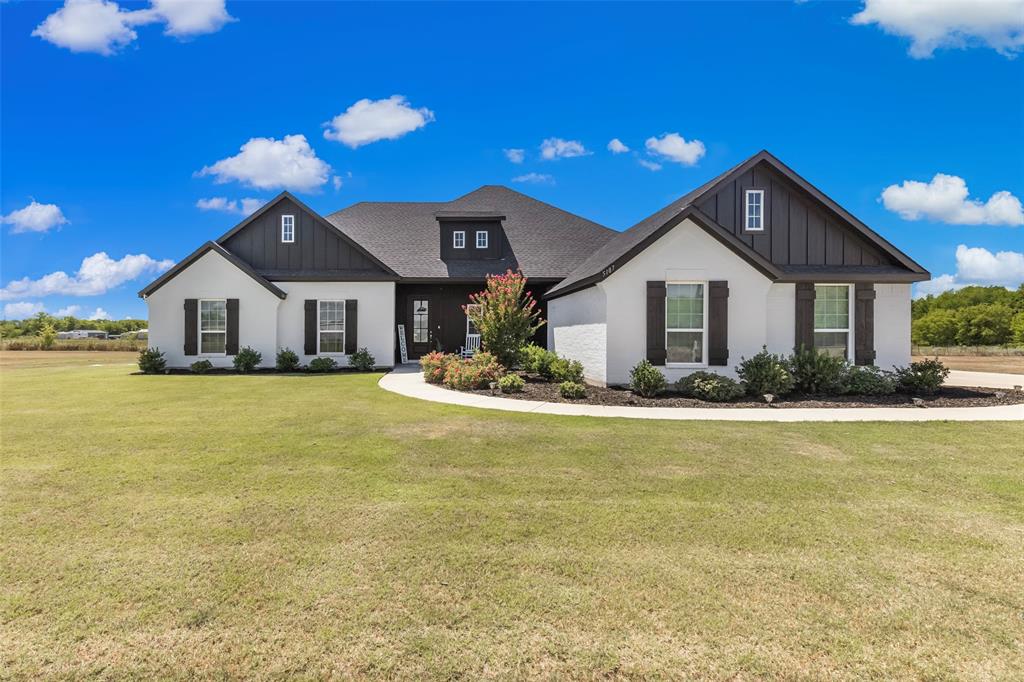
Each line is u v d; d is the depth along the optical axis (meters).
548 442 6.87
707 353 12.15
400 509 4.43
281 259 18.00
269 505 4.50
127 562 3.42
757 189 13.49
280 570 3.32
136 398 10.67
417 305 20.45
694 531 3.99
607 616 2.81
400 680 2.30
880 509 4.46
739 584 3.17
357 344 17.81
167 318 16.88
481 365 12.95
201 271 16.95
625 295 12.08
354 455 6.17
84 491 4.83
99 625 2.71
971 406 10.12
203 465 5.71
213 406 9.67
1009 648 2.55
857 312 13.04
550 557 3.53
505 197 25.05
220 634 2.64
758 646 2.56
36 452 6.23
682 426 7.96
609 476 5.39
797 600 2.99
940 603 2.96
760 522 4.17
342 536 3.86
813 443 6.86
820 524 4.13
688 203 13.10
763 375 10.95
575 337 14.70
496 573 3.30
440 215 20.66
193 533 3.90
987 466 5.79
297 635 2.63
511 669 2.38
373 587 3.11
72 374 15.99
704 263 12.16
